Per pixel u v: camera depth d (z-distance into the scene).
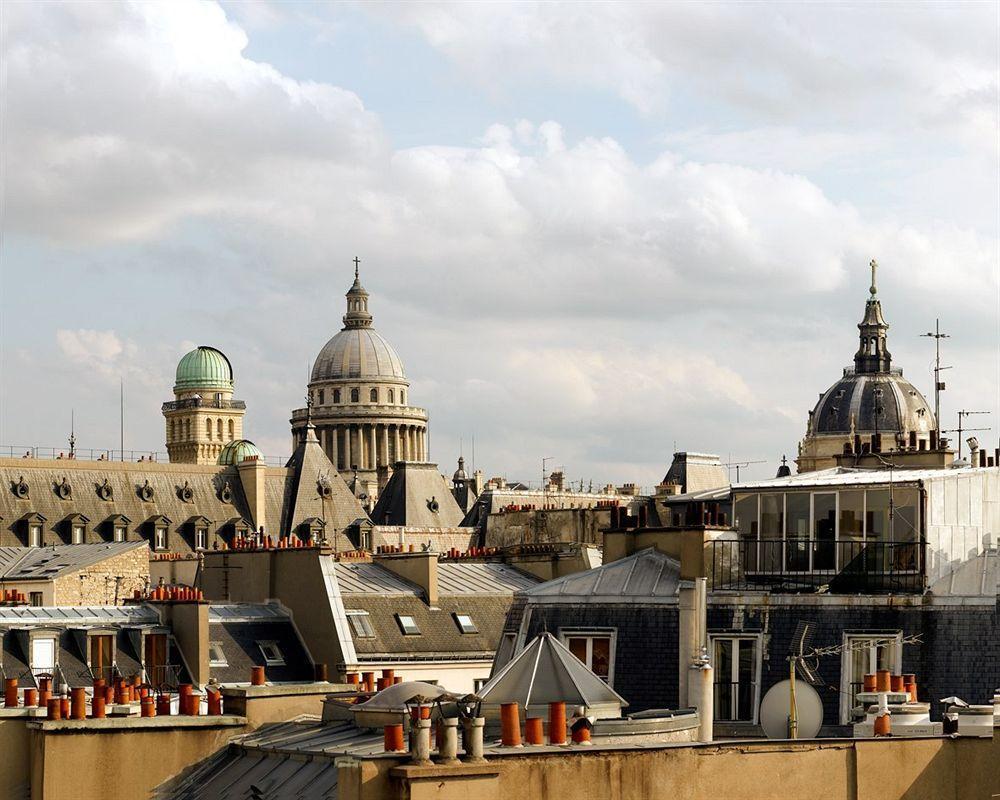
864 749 34.94
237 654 83.69
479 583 92.88
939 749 35.69
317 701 42.19
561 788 31.50
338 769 30.44
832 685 53.62
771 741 33.97
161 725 39.03
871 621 53.91
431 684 40.59
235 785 37.25
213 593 90.00
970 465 80.69
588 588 58.31
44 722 38.16
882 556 56.06
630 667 56.69
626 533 60.12
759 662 54.75
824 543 57.25
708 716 51.03
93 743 38.31
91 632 80.06
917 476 57.62
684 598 55.28
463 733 30.83
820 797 34.34
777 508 58.38
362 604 87.44
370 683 46.22
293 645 85.75
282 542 107.75
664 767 32.59
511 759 31.16
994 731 36.06
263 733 39.97
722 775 33.41
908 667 53.09
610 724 37.53
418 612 88.88
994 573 53.62
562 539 110.31
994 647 52.16
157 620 83.06
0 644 78.25
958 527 57.72
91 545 149.12
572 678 40.41
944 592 53.72
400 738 31.56
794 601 55.06
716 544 57.94
